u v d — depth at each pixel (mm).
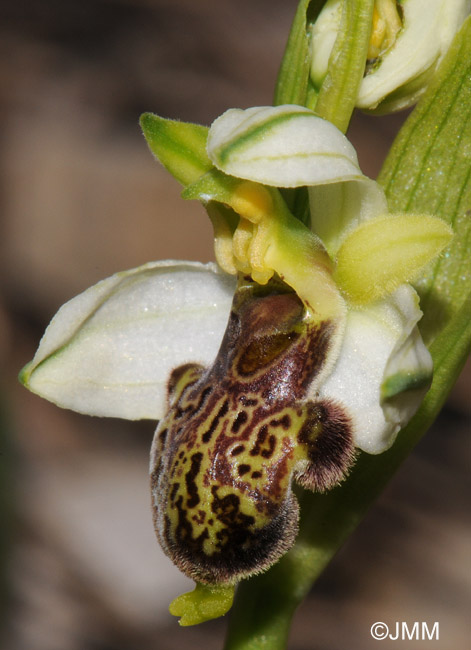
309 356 94
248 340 95
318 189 94
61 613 157
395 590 166
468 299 96
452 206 98
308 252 94
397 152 98
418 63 96
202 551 92
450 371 97
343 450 92
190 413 95
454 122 97
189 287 99
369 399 93
